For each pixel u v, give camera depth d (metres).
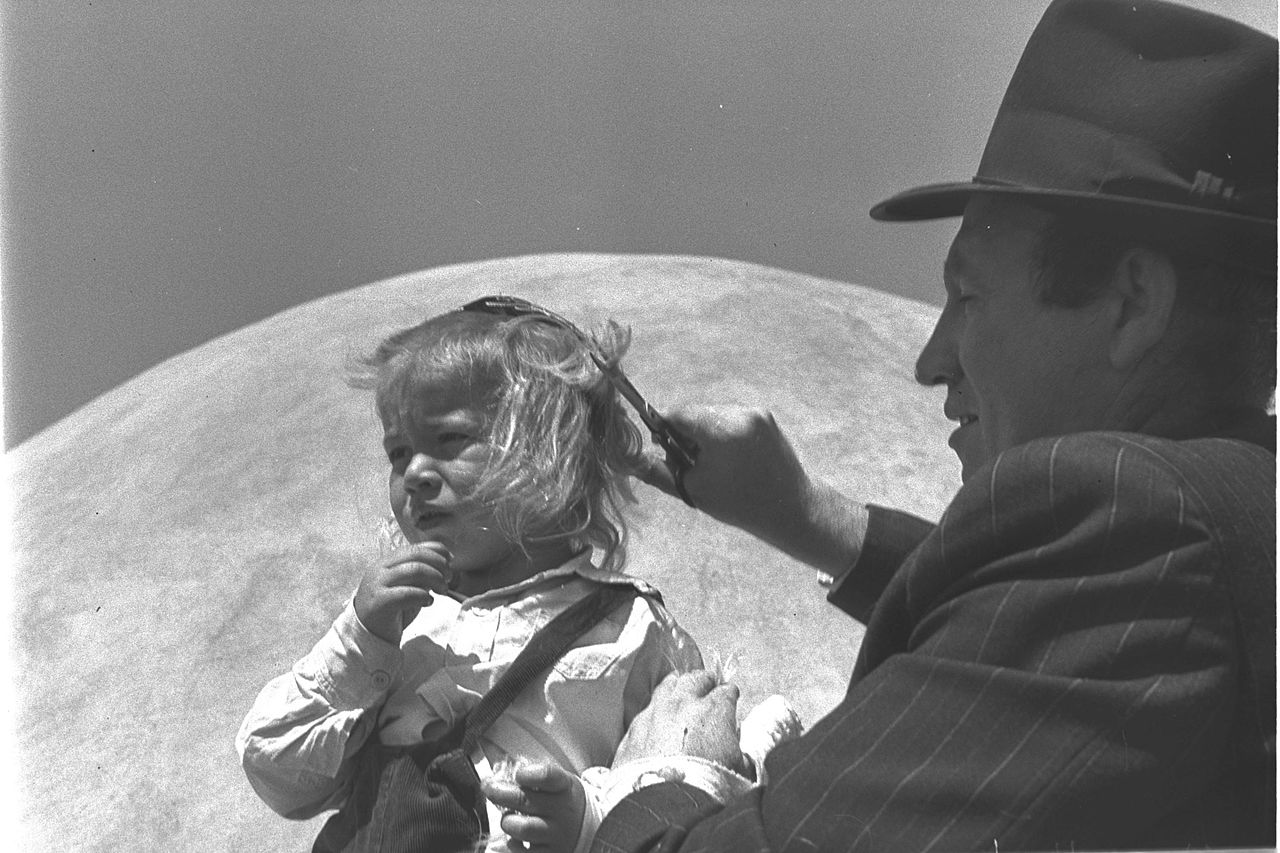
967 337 1.36
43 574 2.91
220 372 3.34
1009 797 1.03
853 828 1.05
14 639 2.79
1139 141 1.31
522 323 1.70
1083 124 1.34
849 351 3.40
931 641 1.13
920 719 1.08
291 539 2.92
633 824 1.22
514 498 1.61
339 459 3.10
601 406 1.72
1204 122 1.31
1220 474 1.11
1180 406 1.27
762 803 1.10
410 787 1.48
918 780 1.05
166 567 2.90
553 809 1.36
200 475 3.13
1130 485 1.09
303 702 1.51
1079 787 1.02
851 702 1.12
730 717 1.52
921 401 3.28
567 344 1.71
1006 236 1.34
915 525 1.74
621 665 1.57
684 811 1.23
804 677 2.51
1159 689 1.04
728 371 3.22
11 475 3.17
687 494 1.73
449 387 1.63
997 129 1.41
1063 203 1.30
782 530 1.73
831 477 2.93
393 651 1.52
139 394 3.36
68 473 3.17
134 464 3.20
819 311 3.57
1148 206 1.26
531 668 1.54
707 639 2.54
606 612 1.61
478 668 1.56
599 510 1.72
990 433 1.35
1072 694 1.04
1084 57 1.36
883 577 1.71
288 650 2.73
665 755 1.46
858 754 1.08
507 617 1.59
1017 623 1.08
